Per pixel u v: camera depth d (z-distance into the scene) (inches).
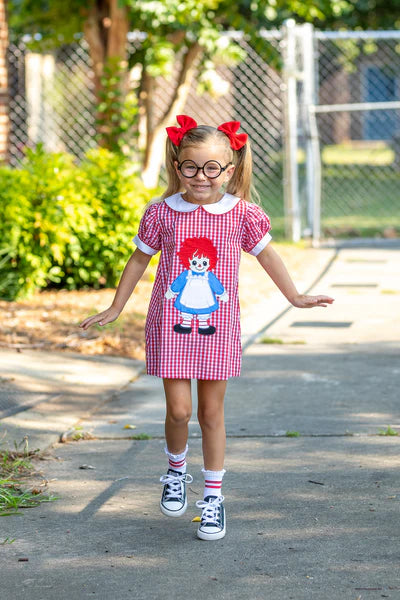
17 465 198.4
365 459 202.1
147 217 165.6
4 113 461.7
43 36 534.6
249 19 584.1
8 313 351.9
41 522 170.2
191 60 522.3
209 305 161.3
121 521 170.7
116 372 282.2
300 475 193.0
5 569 149.8
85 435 222.5
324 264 484.7
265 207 739.4
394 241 565.0
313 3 508.4
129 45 547.8
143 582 144.4
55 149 651.5
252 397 254.8
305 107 550.3
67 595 140.1
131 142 498.9
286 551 155.3
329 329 337.7
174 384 164.6
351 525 165.9
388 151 1236.5
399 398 250.1
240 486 187.3
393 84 1213.7
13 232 368.8
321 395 254.8
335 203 811.4
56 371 279.3
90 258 390.0
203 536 160.4
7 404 243.3
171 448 167.8
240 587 142.0
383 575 145.1
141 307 361.1
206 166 160.2
